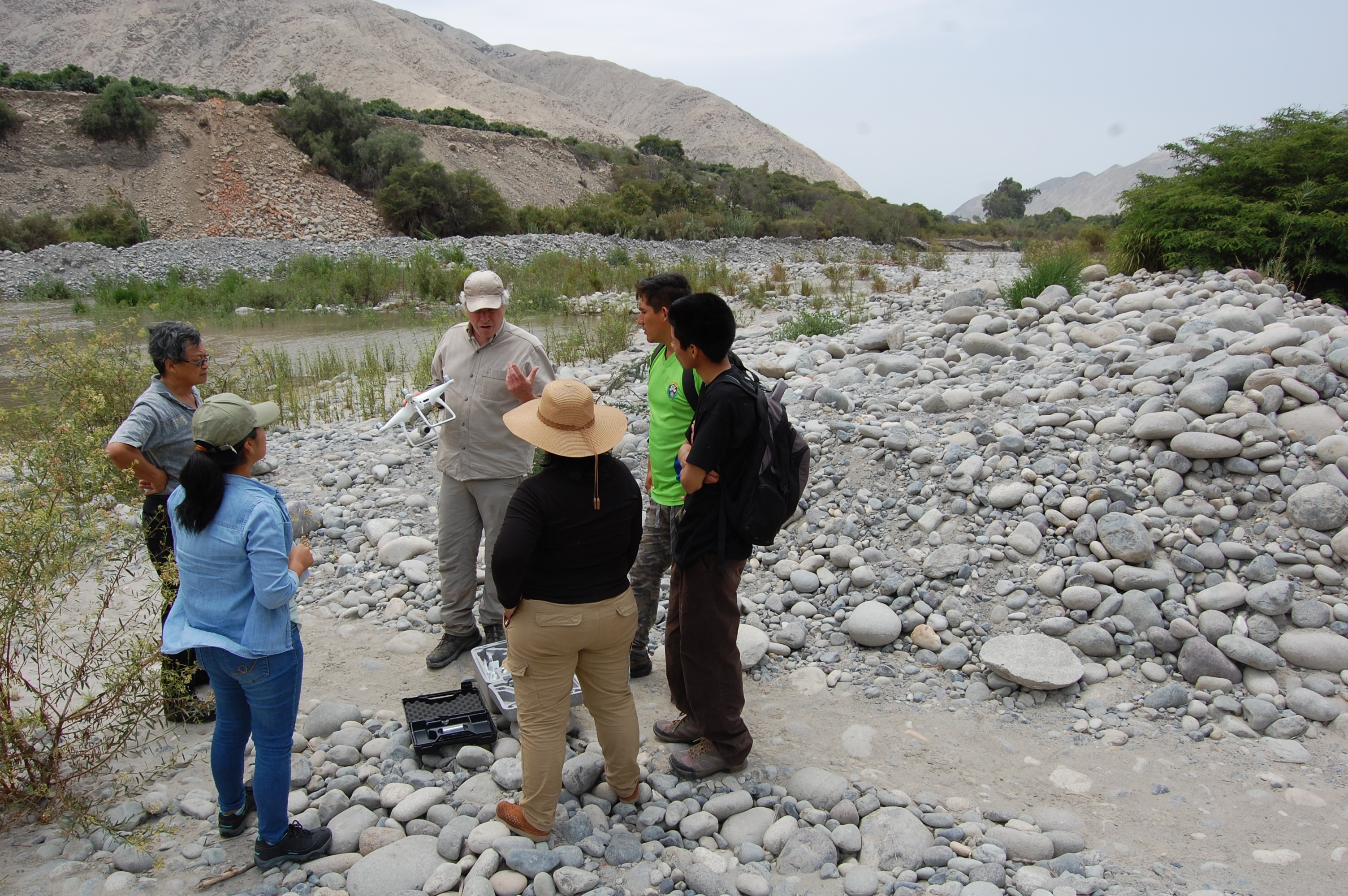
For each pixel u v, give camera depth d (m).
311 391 10.62
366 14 132.25
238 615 2.79
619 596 3.02
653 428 3.92
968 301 11.22
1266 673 4.04
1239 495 4.75
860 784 3.49
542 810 3.03
